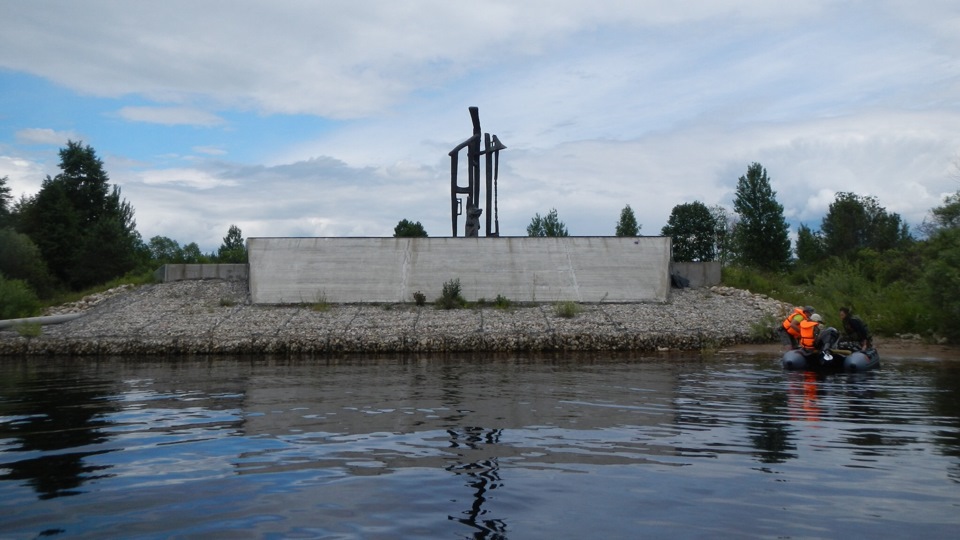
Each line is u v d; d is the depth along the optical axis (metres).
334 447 7.87
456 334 24.28
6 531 5.14
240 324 25.72
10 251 37.94
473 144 33.19
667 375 15.62
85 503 5.82
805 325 17.34
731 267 34.03
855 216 59.22
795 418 9.61
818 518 5.32
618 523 5.23
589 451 7.58
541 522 5.27
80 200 55.00
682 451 7.57
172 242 96.94
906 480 6.37
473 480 6.43
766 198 52.62
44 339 24.47
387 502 5.79
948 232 22.80
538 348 23.75
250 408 10.91
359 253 30.72
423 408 10.70
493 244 31.11
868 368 16.12
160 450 7.80
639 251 30.75
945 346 21.72
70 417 10.16
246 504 5.75
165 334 24.70
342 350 23.75
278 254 30.66
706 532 5.03
